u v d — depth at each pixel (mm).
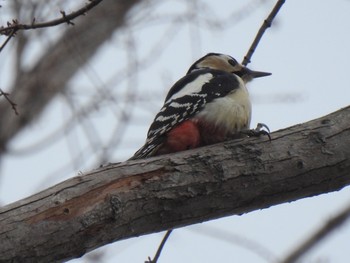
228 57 14242
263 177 9656
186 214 9453
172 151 11312
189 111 11375
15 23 10422
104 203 9016
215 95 11562
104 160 15773
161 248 10625
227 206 9641
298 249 15172
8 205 8867
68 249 8883
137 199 9188
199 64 14258
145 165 9414
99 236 9016
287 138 9930
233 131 11555
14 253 8656
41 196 8938
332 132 9977
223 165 9578
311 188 9875
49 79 19875
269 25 12258
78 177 9164
